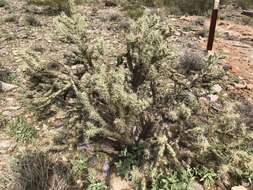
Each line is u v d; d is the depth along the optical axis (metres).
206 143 2.88
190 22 9.12
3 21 7.50
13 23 7.40
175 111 3.05
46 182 2.84
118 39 6.61
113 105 3.03
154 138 3.18
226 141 3.31
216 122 3.25
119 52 5.09
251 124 3.91
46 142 3.49
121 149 3.35
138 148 3.21
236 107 4.31
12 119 3.83
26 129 3.65
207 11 11.20
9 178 2.88
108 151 3.32
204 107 3.82
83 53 3.43
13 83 4.60
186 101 3.40
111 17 8.37
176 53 3.44
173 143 3.10
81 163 3.17
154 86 3.32
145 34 3.36
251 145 3.41
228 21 10.49
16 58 5.36
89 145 3.37
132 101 2.84
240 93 4.85
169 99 3.38
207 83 3.49
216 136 3.27
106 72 2.99
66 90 3.38
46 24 7.48
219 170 3.11
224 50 6.74
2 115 3.89
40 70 3.35
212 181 3.06
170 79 3.76
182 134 3.18
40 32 6.82
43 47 5.89
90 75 3.26
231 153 3.10
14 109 4.02
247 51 6.93
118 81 2.93
